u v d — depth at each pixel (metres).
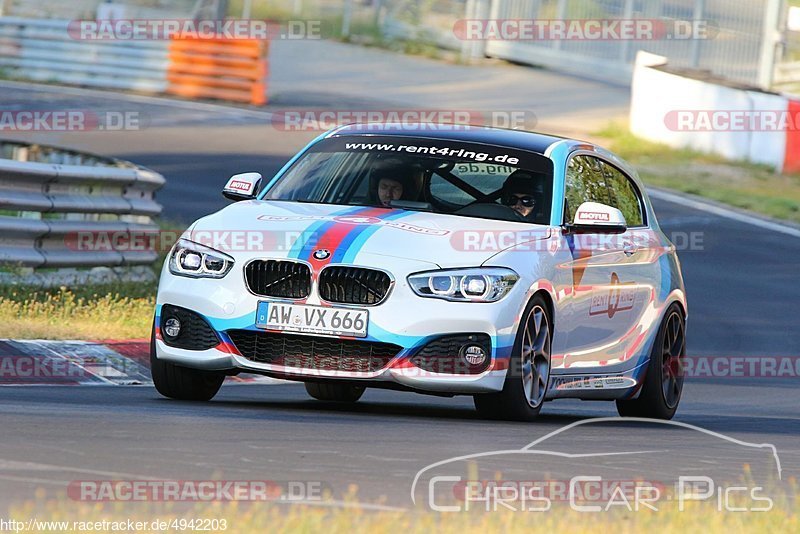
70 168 44.16
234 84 100.50
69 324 37.69
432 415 28.52
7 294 40.66
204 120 91.19
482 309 25.98
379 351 25.88
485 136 31.09
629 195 33.56
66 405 25.27
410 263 26.08
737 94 92.81
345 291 25.97
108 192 46.94
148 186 49.09
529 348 27.12
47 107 91.19
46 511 15.16
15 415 22.91
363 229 26.73
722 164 92.62
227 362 26.39
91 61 103.69
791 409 38.34
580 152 31.58
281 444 21.41
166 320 27.14
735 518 16.62
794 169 90.69
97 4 129.88
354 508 16.22
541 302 27.47
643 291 32.22
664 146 95.12
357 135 31.36
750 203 81.50
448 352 25.94
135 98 98.69
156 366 27.78
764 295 62.34
